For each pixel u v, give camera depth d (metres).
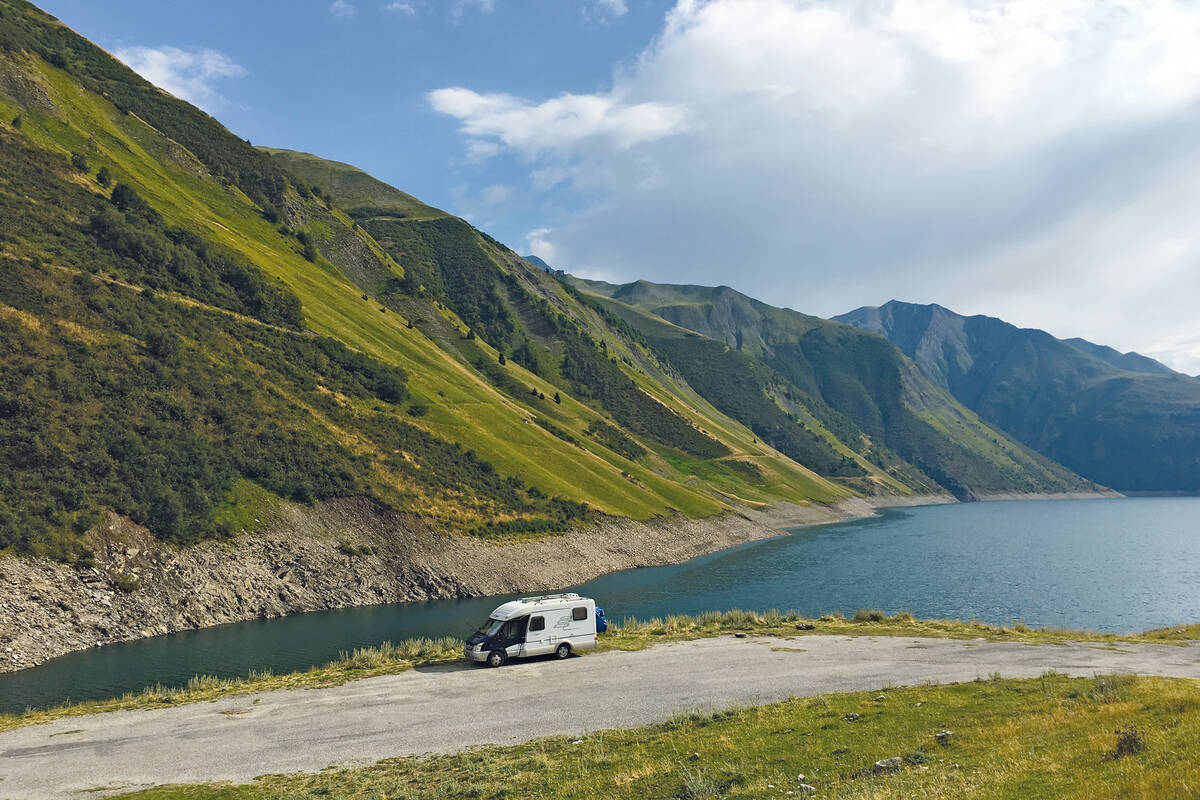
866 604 71.69
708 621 48.03
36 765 21.97
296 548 69.56
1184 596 78.38
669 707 24.94
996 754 14.44
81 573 51.66
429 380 134.38
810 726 19.58
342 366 112.50
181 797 18.39
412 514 83.19
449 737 23.03
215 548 62.97
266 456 77.94
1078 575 95.19
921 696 23.11
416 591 73.12
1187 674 26.95
